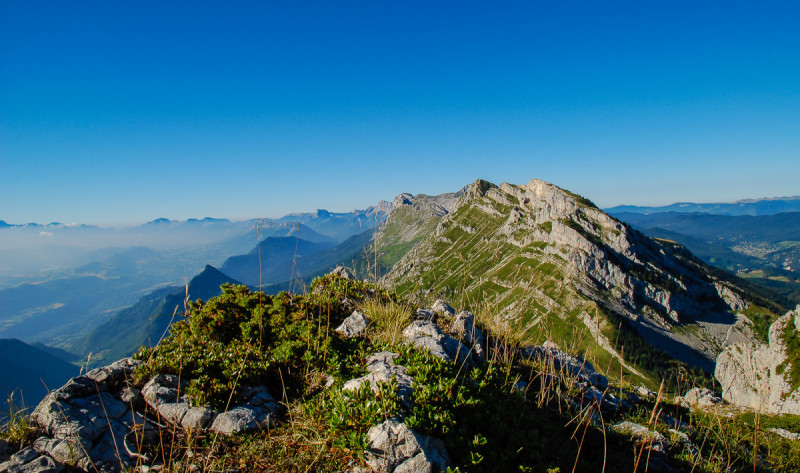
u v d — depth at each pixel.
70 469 6.21
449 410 6.79
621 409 11.59
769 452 11.95
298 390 8.38
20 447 6.52
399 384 7.36
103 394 7.58
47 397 7.07
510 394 8.88
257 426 7.15
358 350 9.45
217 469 6.20
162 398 7.55
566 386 11.15
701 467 8.92
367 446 6.03
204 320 11.06
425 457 5.84
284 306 11.70
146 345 9.69
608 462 8.05
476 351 11.10
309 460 6.22
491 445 6.70
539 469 6.66
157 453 6.68
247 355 8.98
